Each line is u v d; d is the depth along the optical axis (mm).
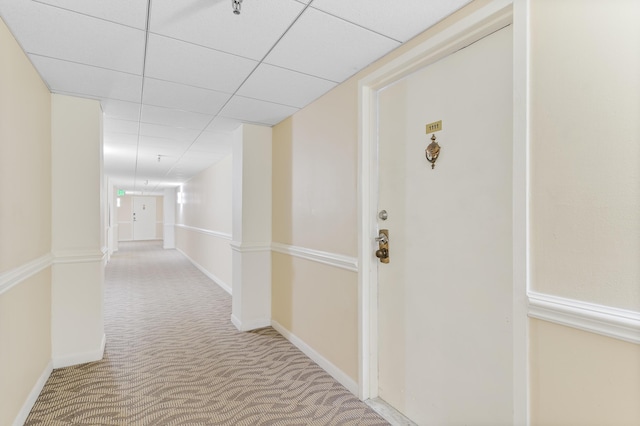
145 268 7441
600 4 1074
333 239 2494
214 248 6090
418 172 1868
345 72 2215
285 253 3205
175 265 7902
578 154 1129
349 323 2303
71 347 2598
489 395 1500
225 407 2070
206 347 3010
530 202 1264
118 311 4164
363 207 2143
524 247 1275
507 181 1428
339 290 2418
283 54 1960
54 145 2527
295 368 2604
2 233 1569
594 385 1091
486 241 1518
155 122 3285
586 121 1107
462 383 1626
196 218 7691
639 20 995
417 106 1875
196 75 2230
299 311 2982
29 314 1988
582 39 1116
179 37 1759
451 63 1680
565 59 1160
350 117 2301
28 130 1967
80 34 1715
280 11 1545
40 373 2225
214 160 5543
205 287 5578
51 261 2424
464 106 1615
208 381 2393
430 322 1800
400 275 1991
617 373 1041
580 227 1125
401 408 1989
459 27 1534
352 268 2242
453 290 1673
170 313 4090
